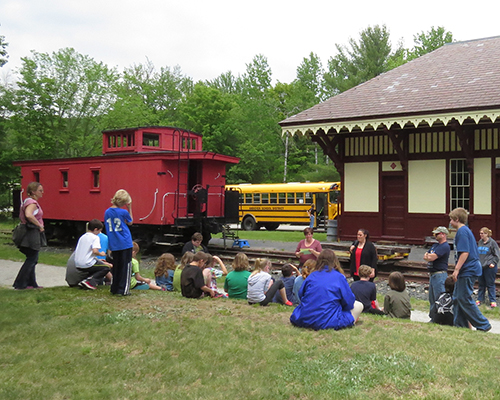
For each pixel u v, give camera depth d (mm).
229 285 8703
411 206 18312
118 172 18141
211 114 53094
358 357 5203
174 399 4367
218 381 4727
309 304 6281
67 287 9242
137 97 49156
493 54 19547
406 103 17062
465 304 6910
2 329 6527
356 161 19438
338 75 56156
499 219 16797
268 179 52812
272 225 32000
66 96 42594
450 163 17641
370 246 10273
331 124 17781
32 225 9141
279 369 4988
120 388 4625
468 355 5293
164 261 9961
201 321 6668
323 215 29516
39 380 4844
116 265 8391
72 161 19703
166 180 17234
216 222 18156
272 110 58031
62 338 6105
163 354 5469
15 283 9172
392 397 4293
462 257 6867
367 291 7801
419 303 10094
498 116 14766
